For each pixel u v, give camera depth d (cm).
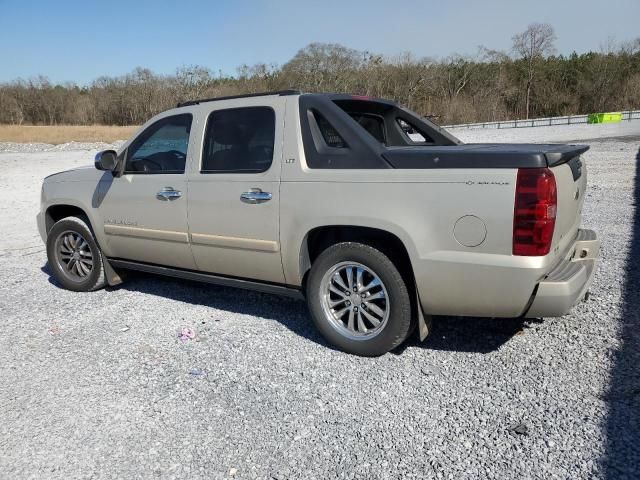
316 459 272
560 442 274
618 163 1464
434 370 357
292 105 392
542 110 7494
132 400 333
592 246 389
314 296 390
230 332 432
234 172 416
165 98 8425
